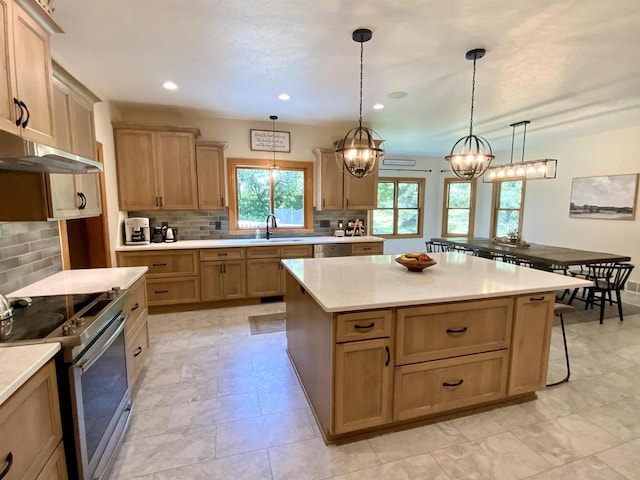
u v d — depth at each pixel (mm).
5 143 1188
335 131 4910
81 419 1309
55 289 1966
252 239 4578
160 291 3844
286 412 2084
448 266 2656
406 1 1851
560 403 2193
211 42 2346
